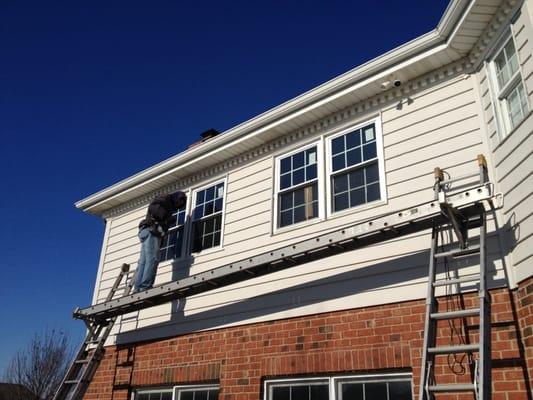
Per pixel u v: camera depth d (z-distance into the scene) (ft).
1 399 82.28
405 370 18.12
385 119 23.47
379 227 18.17
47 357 84.02
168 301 26.45
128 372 27.89
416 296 18.93
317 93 25.02
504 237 17.63
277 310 22.85
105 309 27.73
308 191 25.39
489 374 13.19
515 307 16.58
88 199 37.52
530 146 16.84
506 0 19.19
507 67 19.36
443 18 20.63
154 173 33.22
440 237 19.30
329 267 21.95
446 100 21.66
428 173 20.88
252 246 26.13
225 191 29.35
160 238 29.58
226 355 23.77
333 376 19.79
